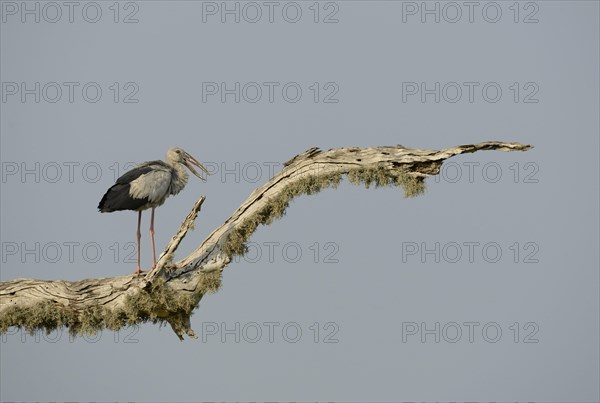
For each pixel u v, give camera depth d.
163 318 14.99
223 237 14.89
